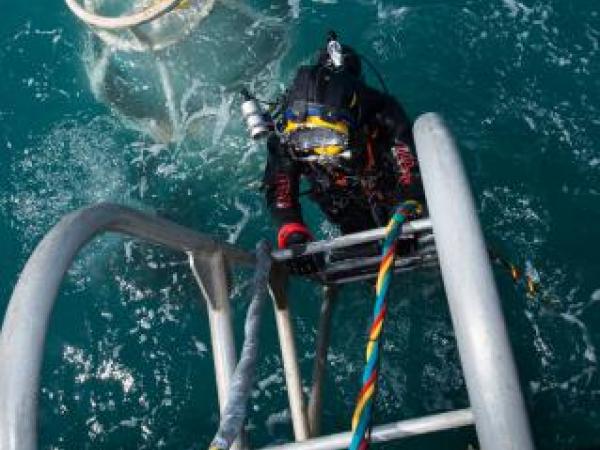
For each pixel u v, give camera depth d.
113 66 6.09
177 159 5.70
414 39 5.94
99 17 5.56
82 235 1.68
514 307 4.60
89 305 5.02
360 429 1.58
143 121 5.90
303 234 3.13
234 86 5.91
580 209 4.94
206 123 5.82
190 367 4.73
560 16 5.79
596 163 5.11
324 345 3.92
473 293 1.59
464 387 4.39
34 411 1.37
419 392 4.42
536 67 5.61
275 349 4.66
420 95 5.67
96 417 4.63
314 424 3.36
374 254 3.72
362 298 4.73
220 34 6.02
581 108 5.34
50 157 5.81
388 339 4.58
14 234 5.50
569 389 4.32
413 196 3.22
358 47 5.99
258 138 3.39
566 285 4.66
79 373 4.77
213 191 5.54
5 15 6.56
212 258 2.55
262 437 4.40
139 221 1.96
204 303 4.93
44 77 6.21
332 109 3.34
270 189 3.47
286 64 6.02
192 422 4.56
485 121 5.44
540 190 5.05
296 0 6.26
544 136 5.28
